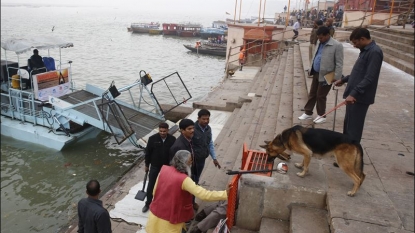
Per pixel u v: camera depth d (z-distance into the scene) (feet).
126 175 25.07
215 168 22.06
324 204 13.35
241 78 62.75
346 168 12.54
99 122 34.81
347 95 15.03
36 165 33.86
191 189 12.40
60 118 37.58
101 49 136.56
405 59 36.24
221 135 30.09
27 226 24.66
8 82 39.17
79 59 110.32
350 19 71.26
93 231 12.82
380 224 11.27
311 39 36.24
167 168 13.01
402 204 12.32
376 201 12.50
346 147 12.46
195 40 191.11
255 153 16.52
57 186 30.53
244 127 28.71
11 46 39.01
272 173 14.61
